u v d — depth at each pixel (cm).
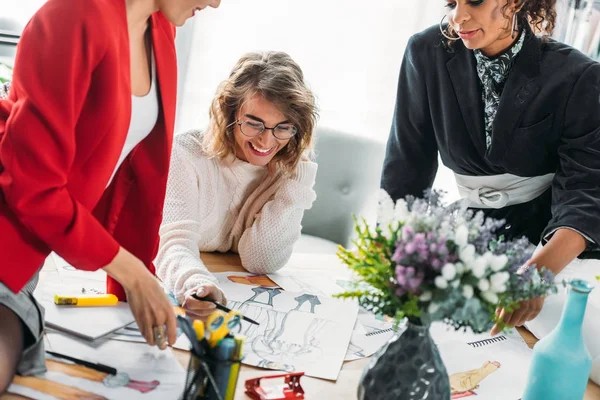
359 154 234
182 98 268
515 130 165
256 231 164
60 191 105
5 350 104
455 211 110
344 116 291
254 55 160
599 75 159
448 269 95
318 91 285
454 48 170
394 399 103
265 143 157
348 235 234
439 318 99
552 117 162
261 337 131
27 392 103
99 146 112
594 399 127
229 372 103
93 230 108
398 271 98
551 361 113
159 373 114
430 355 104
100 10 107
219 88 160
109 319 127
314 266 174
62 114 104
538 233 174
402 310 100
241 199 171
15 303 108
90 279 144
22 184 103
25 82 104
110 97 109
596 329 142
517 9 151
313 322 140
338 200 234
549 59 162
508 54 161
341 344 134
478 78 169
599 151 157
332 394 117
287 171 167
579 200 153
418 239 97
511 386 127
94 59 107
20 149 103
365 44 284
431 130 182
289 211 165
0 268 107
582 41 258
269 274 164
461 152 174
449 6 154
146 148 136
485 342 143
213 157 166
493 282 97
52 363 112
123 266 110
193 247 155
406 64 179
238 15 266
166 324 115
